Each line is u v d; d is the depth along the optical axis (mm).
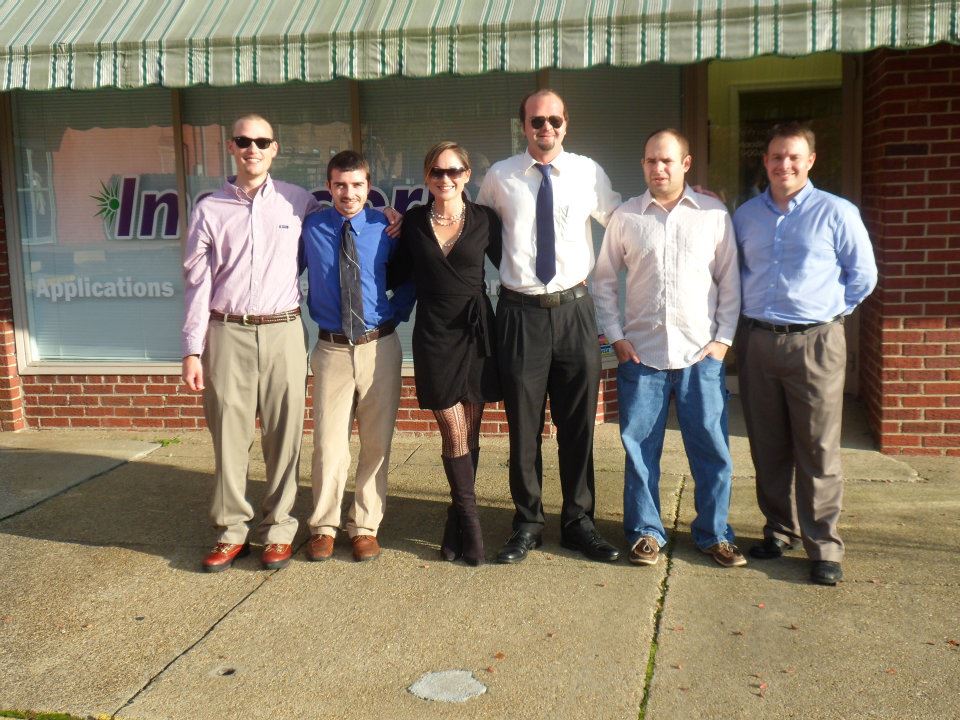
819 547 4344
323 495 4652
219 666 3705
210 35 5238
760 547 4613
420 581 4422
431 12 5125
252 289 4469
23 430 7105
